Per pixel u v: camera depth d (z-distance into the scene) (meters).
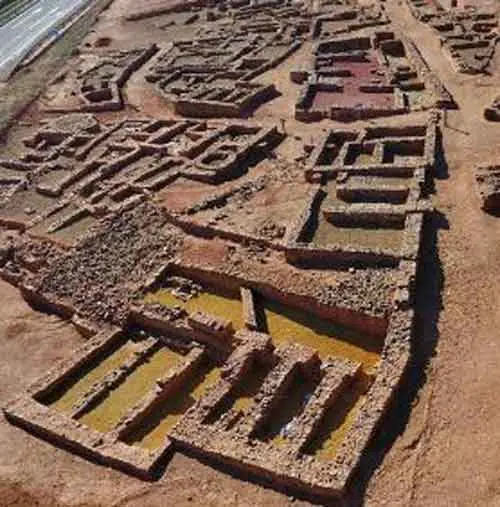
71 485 25.14
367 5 67.94
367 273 31.66
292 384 27.80
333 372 27.19
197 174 41.78
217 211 38.28
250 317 31.05
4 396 30.19
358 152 42.25
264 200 38.84
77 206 41.50
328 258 32.94
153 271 34.94
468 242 32.94
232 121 48.75
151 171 43.16
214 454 24.80
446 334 28.25
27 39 77.94
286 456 24.05
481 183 36.34
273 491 23.56
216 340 30.22
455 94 46.94
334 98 49.94
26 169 48.16
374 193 36.97
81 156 47.78
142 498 24.16
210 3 80.06
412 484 23.00
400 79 50.88
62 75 64.69
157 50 68.19
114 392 29.38
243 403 27.38
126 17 81.00
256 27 68.38
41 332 33.88
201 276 34.41
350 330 30.30
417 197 35.66
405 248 32.03
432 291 30.41
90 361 31.31
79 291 34.66
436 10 62.56
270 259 34.00
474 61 50.97
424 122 43.44
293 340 30.39
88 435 26.58
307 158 42.03
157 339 31.73
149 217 38.56
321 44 59.16
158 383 28.48
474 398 25.53
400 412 25.50
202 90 54.28
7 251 39.38
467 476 23.03
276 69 57.22
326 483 22.81
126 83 60.56
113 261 35.88
